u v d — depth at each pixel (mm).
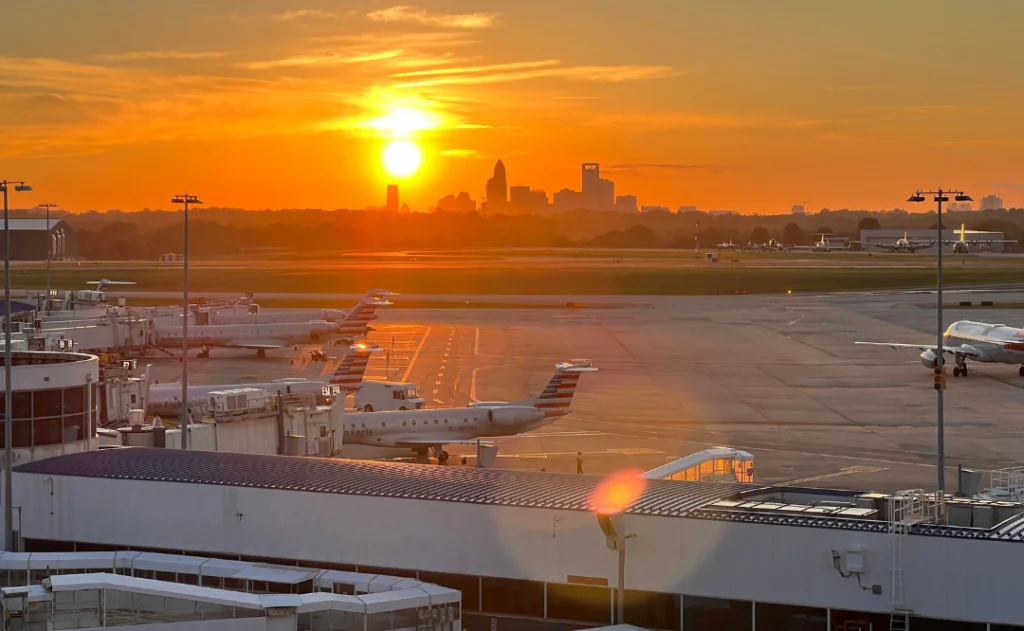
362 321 174750
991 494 48375
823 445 102062
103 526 47031
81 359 60469
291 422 75938
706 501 41281
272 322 186500
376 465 49812
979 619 34969
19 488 48312
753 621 37469
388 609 37656
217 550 45219
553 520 40000
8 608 36844
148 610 37375
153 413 97312
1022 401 124312
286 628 36750
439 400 129500
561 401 99000
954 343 146000
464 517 41156
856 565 35875
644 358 164875
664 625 38688
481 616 40812
